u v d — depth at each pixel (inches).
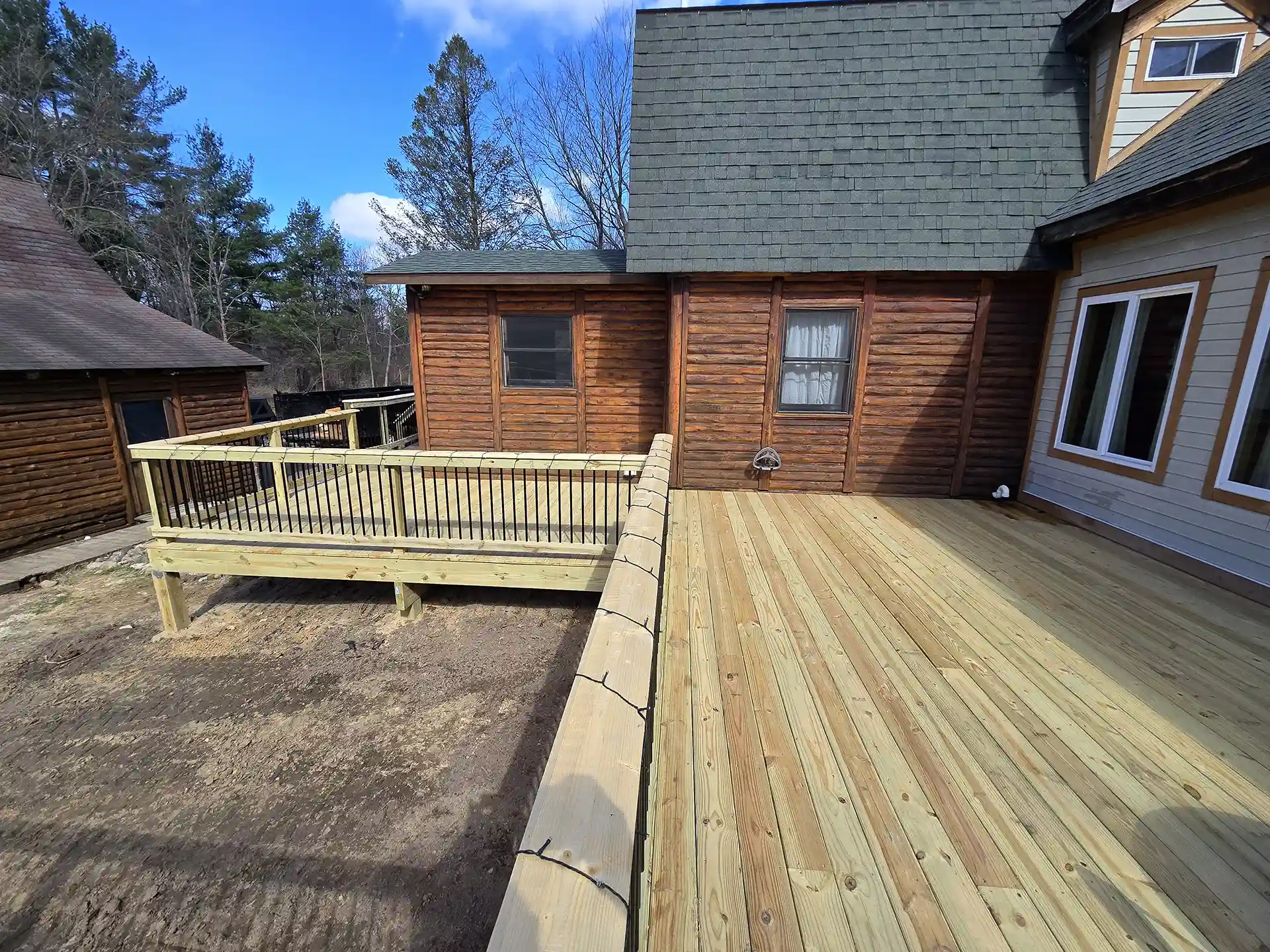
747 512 187.2
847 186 196.1
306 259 997.2
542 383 250.8
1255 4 163.8
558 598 202.2
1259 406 121.0
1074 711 82.0
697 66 210.1
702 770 68.8
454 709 143.6
